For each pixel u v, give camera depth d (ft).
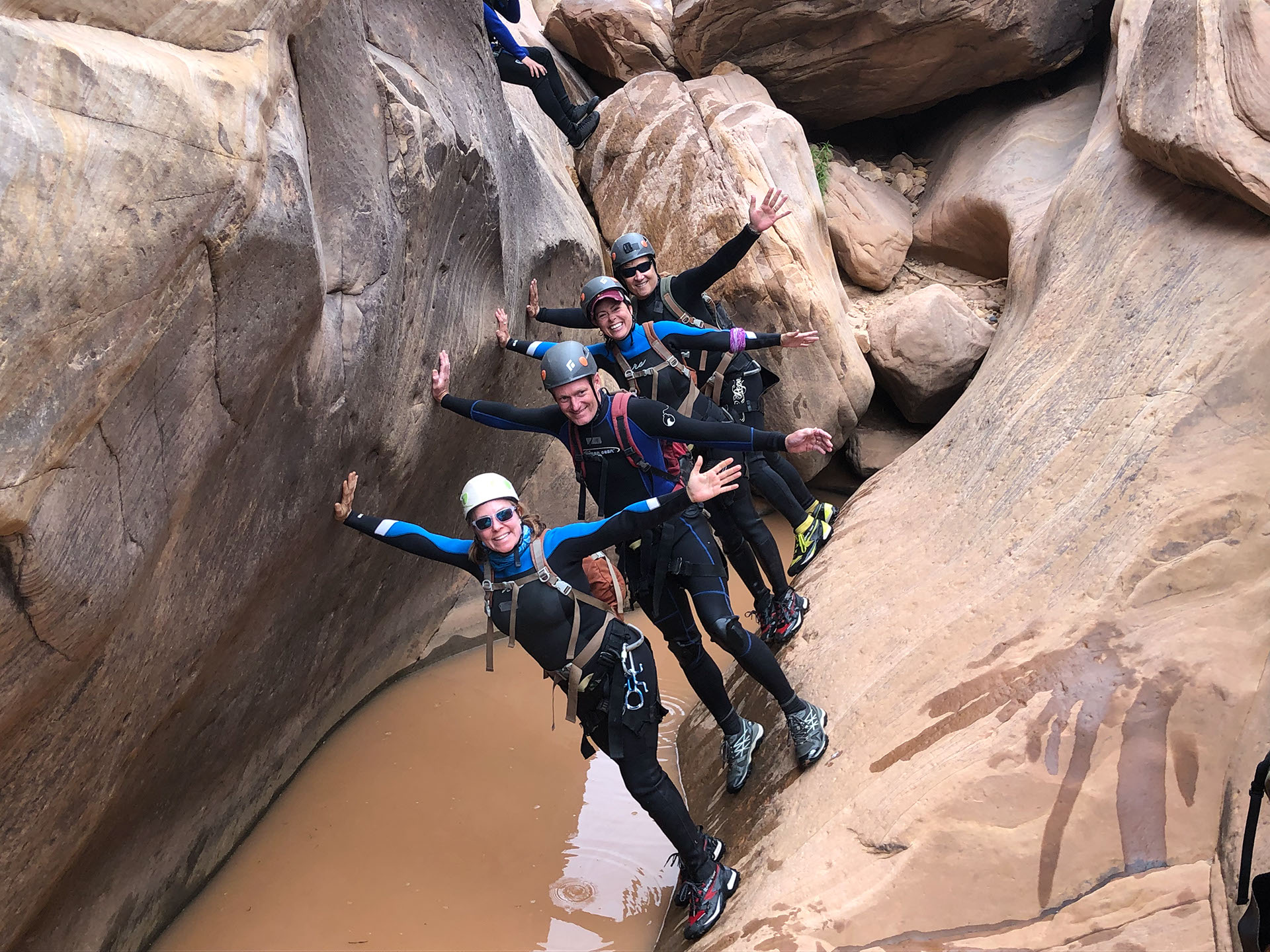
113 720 8.37
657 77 22.11
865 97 24.07
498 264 14.51
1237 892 8.02
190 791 11.44
